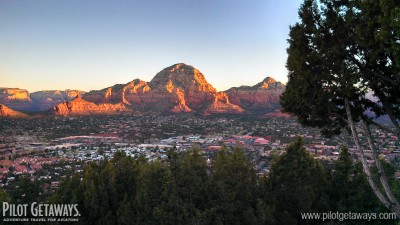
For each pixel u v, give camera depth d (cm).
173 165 1739
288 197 1978
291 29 1290
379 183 2130
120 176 1977
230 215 1750
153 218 1698
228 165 1869
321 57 1205
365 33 1084
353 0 1127
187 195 1728
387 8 977
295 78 1292
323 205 2036
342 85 1170
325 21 1213
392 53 1009
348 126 1377
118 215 1797
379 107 1341
